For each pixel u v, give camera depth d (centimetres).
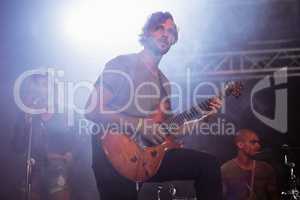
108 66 309
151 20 322
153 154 291
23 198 551
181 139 313
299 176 791
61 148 576
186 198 645
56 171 554
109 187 291
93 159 299
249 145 680
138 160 289
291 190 642
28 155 479
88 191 686
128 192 289
